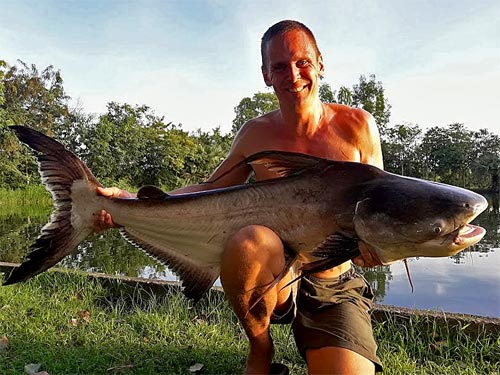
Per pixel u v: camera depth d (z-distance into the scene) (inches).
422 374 48.1
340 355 39.1
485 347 52.3
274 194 39.4
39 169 43.3
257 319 39.4
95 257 129.3
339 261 36.5
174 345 54.9
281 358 52.7
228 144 761.6
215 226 41.2
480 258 146.1
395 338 55.7
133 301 70.7
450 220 33.3
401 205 34.6
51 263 43.0
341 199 37.0
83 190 43.9
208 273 42.7
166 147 602.5
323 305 41.6
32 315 64.6
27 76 560.4
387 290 103.7
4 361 49.6
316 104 44.7
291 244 39.0
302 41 41.9
